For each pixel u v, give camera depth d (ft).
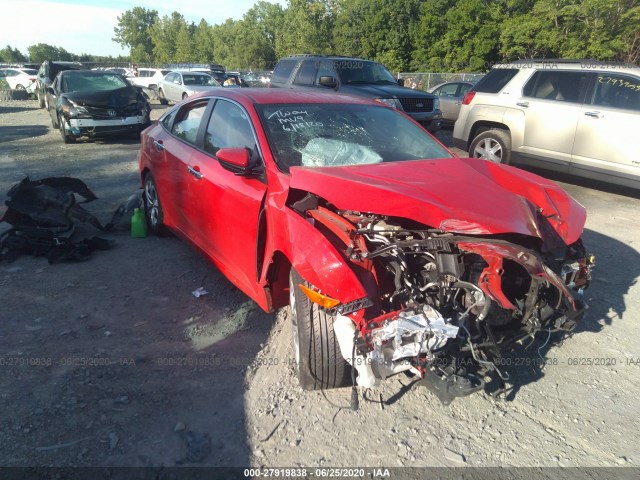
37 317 13.17
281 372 11.16
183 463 8.70
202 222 14.43
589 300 14.64
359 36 134.41
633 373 11.43
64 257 16.70
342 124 13.61
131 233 19.49
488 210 9.79
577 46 82.79
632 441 9.47
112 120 40.11
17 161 33.58
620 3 78.13
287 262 11.25
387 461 8.89
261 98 13.92
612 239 19.65
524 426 9.77
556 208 10.99
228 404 10.17
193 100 16.67
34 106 76.28
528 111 27.14
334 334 9.74
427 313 8.54
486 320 9.03
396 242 9.15
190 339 12.37
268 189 11.39
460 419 9.90
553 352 12.13
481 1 110.73
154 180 18.04
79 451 8.82
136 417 9.70
